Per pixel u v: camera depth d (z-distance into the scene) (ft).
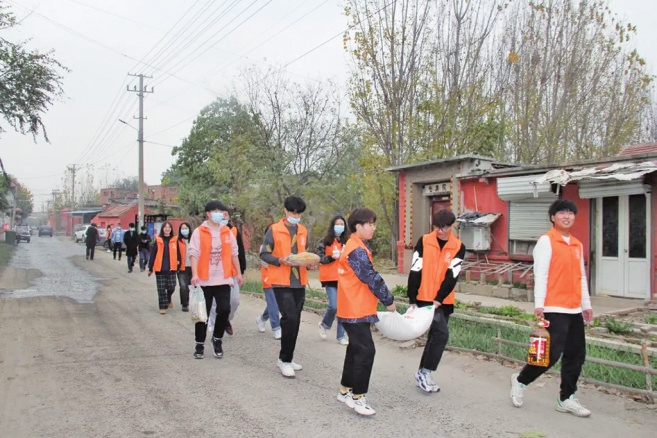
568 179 35.81
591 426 15.61
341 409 17.04
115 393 18.42
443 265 18.02
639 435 14.92
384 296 16.30
